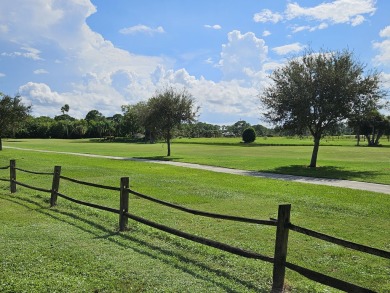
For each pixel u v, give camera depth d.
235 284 5.47
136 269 6.00
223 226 9.32
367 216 10.88
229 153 44.81
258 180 19.06
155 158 34.75
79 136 124.38
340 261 6.90
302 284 5.55
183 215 10.54
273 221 5.38
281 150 52.66
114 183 17.47
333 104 26.77
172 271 5.95
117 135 121.75
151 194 14.34
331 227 9.56
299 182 18.59
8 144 68.50
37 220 9.34
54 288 5.27
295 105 27.91
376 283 5.90
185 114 39.31
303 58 28.38
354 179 20.14
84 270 5.93
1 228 8.45
